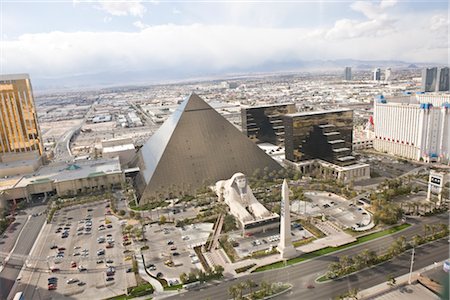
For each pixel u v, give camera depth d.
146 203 178.38
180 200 179.25
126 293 105.94
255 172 198.12
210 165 198.12
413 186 180.88
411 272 102.81
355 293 93.56
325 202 169.00
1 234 154.88
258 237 137.75
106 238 143.88
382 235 132.25
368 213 154.00
